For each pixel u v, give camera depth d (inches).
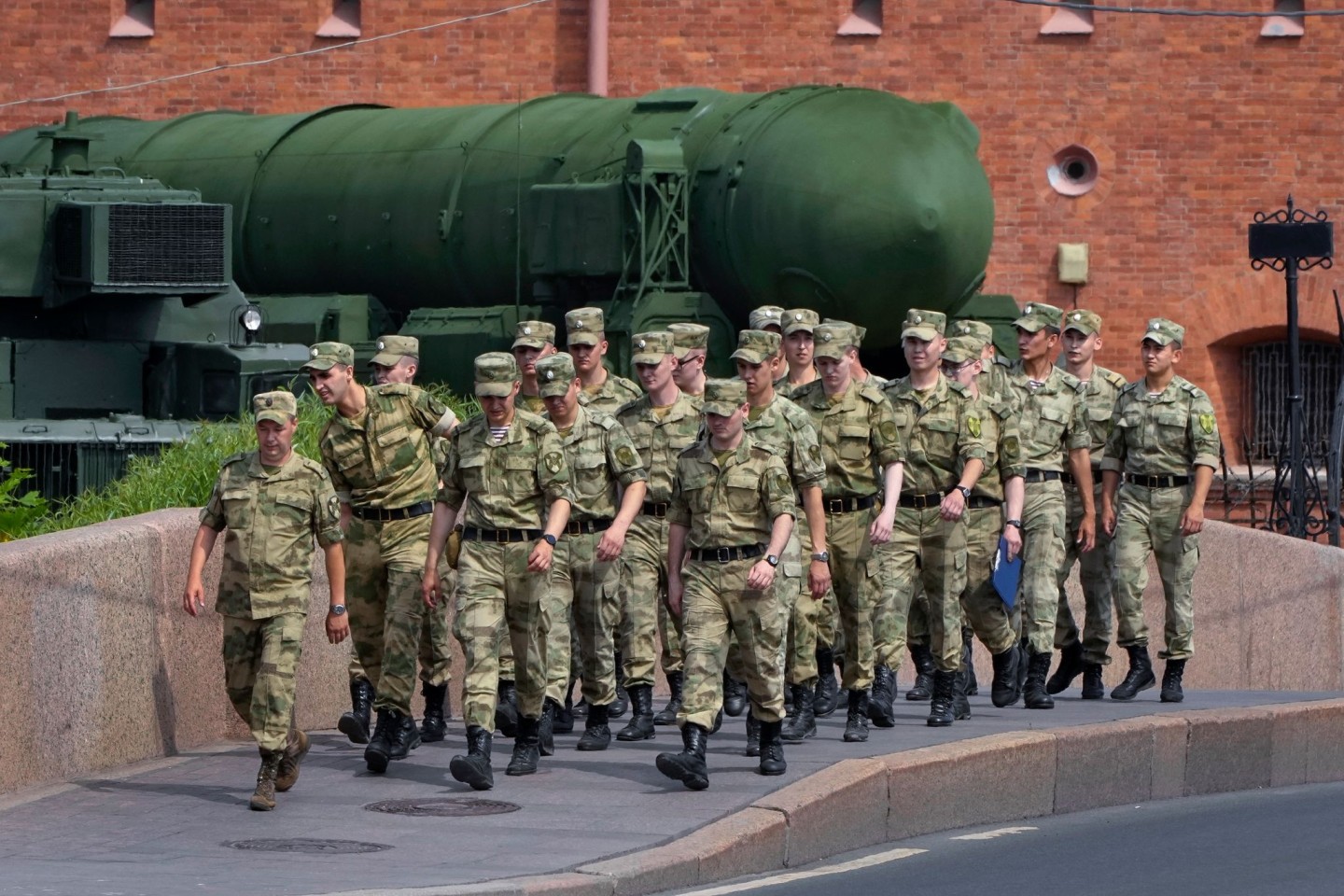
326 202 2389.3
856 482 1189.7
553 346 1257.4
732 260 2065.7
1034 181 2795.3
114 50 2972.4
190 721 1201.4
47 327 2036.2
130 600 1139.9
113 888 824.3
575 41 2869.1
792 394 1210.0
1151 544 1412.4
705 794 1033.5
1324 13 2620.6
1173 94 2775.6
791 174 2025.1
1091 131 2785.4
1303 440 2005.4
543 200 2140.7
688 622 1048.8
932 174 2031.3
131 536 1144.2
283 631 1016.9
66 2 2979.8
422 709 1364.4
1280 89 2760.8
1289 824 1096.2
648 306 2063.2
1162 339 1400.1
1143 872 944.9
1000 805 1113.4
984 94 2795.3
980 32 2795.3
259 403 1023.0
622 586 1248.8
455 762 1045.2
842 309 2053.4
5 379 1953.7
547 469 1061.8
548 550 1053.8
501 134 2276.1
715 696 1046.4
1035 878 929.5
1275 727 1284.4
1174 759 1222.9
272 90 2938.0
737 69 2822.3
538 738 1103.0
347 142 2413.9
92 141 2603.3
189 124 2610.7
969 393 1241.4
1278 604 1771.7
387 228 2329.0
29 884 831.1
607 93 2834.6
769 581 1032.8
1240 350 2810.0
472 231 2253.9
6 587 1033.5
